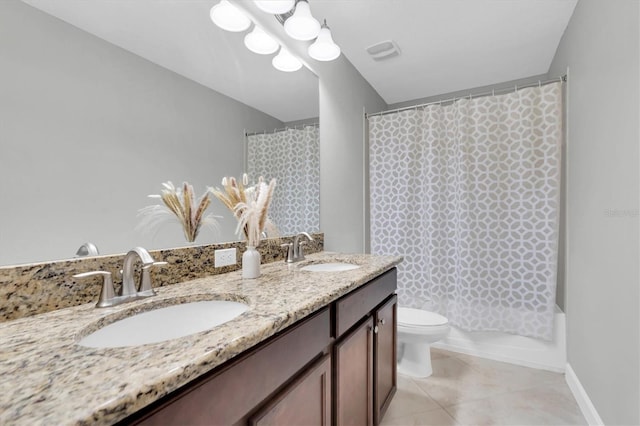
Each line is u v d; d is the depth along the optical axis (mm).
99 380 439
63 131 842
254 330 633
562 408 1610
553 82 2002
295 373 814
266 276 1211
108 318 746
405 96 3111
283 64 1712
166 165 1129
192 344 563
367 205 2701
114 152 967
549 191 2006
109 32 957
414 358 1973
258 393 666
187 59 1213
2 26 727
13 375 454
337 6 1746
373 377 1349
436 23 1914
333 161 2182
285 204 1762
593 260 1457
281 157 1721
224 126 1377
